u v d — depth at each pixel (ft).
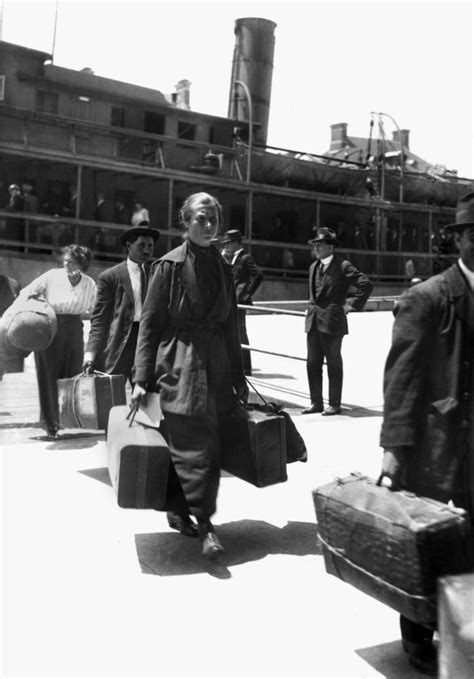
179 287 12.47
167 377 12.35
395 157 127.54
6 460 19.49
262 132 117.80
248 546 13.21
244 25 117.19
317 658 9.17
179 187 101.50
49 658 9.12
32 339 21.07
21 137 86.74
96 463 19.30
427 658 8.85
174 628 9.96
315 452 20.35
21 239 87.51
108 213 93.04
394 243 127.85
